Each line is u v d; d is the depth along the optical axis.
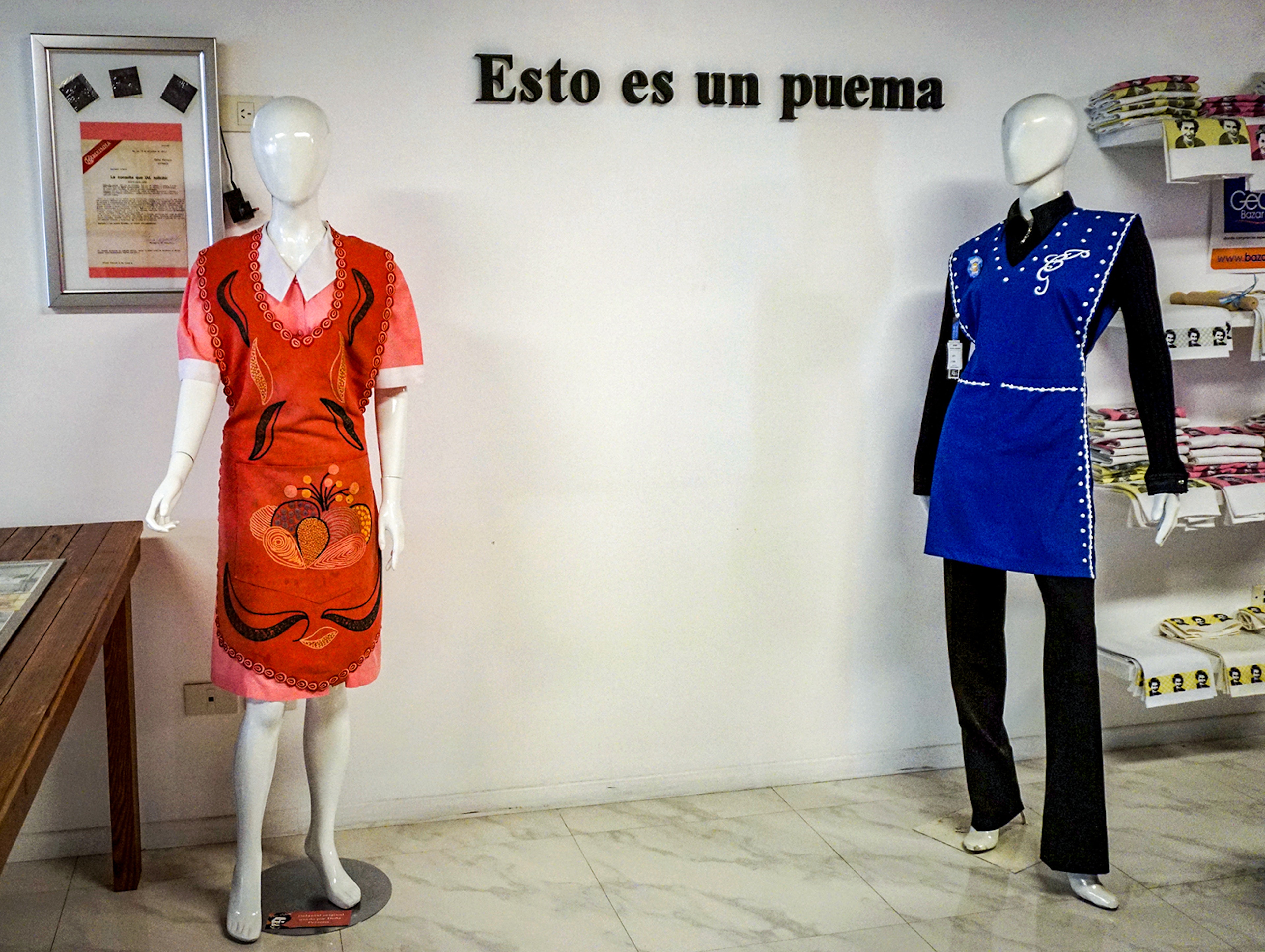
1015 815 2.69
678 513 2.91
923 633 3.13
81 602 1.87
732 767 3.04
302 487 2.13
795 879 2.54
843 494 3.02
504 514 2.79
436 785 2.84
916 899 2.46
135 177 2.45
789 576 3.01
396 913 2.38
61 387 2.51
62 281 2.45
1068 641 2.44
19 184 2.43
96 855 2.65
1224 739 3.36
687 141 2.79
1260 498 2.85
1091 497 2.41
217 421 2.60
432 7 2.58
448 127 2.63
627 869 2.58
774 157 2.85
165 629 2.63
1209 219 3.17
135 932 2.31
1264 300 2.99
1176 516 2.44
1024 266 2.46
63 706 1.49
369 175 2.61
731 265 2.86
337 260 2.15
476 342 2.72
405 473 2.72
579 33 2.68
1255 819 2.85
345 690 2.34
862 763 3.13
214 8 2.47
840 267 2.93
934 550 2.65
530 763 2.89
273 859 2.61
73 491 2.55
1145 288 2.37
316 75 2.54
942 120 2.95
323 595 2.16
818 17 2.83
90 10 2.42
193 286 2.13
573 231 2.74
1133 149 3.08
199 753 2.68
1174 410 2.41
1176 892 2.49
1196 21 3.10
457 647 2.80
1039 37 2.99
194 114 2.46
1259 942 2.29
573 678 2.89
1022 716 3.22
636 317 2.81
